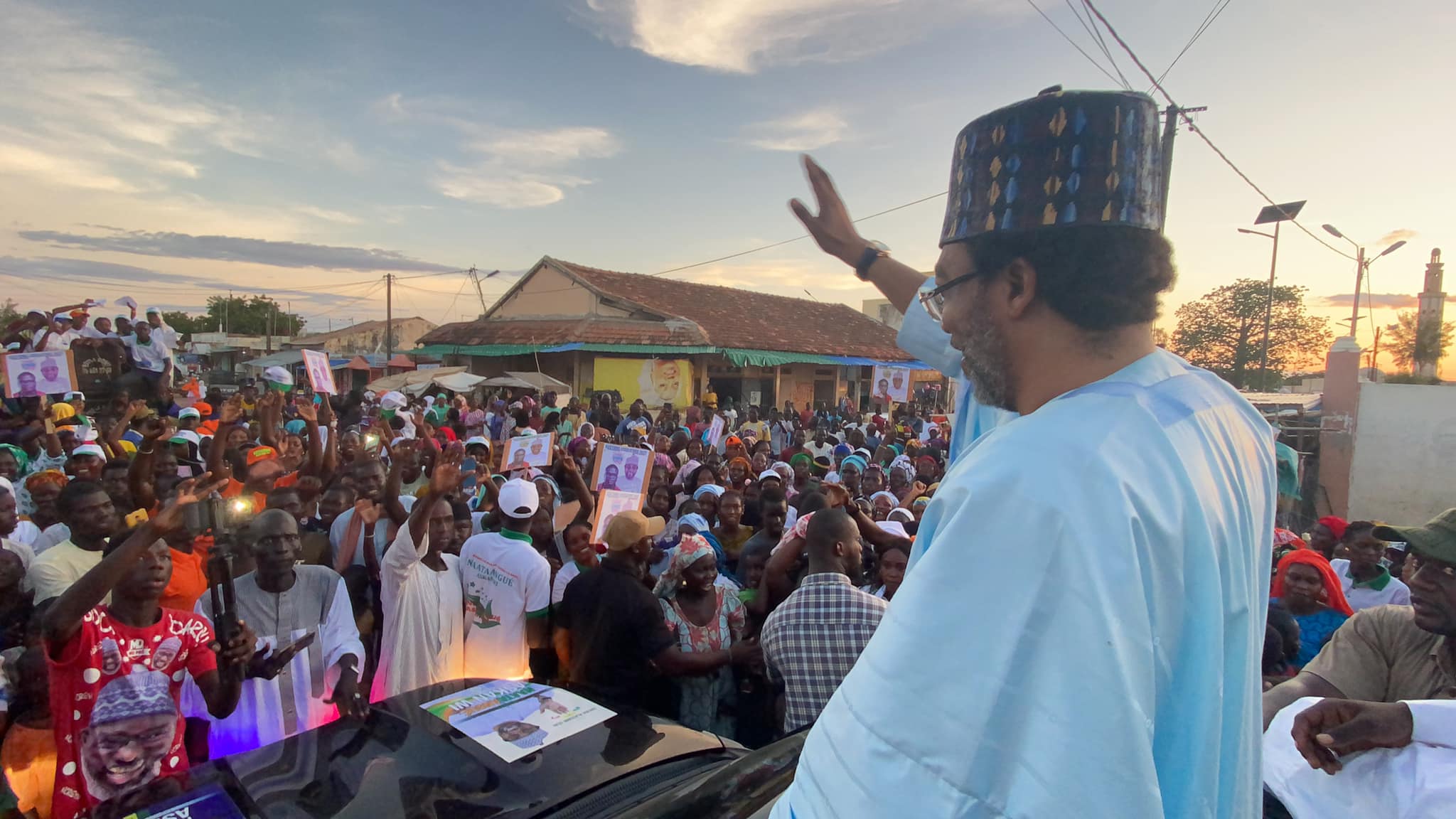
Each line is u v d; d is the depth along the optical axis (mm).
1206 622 882
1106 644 786
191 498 2910
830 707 977
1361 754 1612
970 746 812
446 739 2324
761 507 5891
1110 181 1006
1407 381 27656
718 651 4039
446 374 22641
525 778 2164
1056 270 1010
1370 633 2578
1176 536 862
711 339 25000
